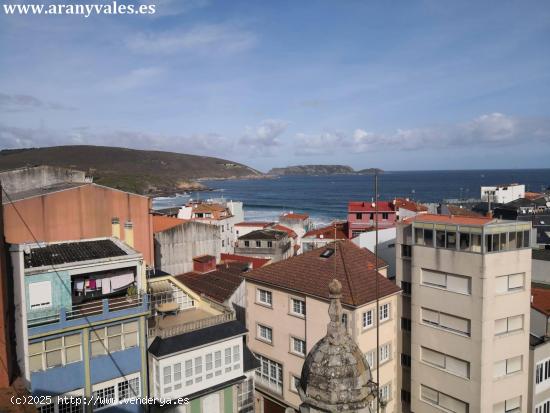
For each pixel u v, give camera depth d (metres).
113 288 31.33
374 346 35.22
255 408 41.09
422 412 37.12
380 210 99.06
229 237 104.56
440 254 35.31
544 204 112.44
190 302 39.44
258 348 40.97
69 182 53.44
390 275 47.47
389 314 36.97
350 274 36.47
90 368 28.11
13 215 40.56
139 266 31.67
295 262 40.66
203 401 32.22
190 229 63.69
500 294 33.59
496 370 33.91
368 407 11.52
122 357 29.38
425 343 36.66
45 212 42.12
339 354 11.53
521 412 34.84
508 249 33.66
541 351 35.50
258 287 40.72
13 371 24.88
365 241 52.38
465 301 33.97
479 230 33.00
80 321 27.55
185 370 31.19
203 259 54.16
